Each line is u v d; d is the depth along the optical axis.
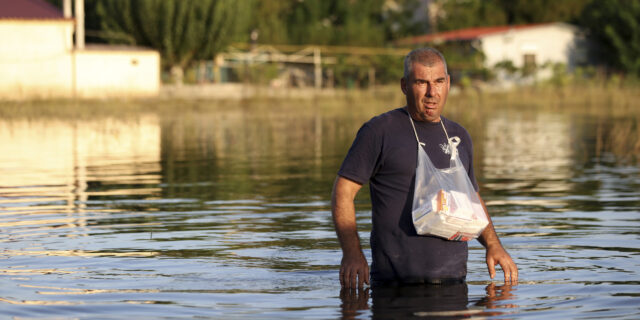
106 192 9.55
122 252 5.84
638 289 4.61
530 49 50.44
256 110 33.69
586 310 4.14
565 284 4.75
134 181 10.70
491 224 4.97
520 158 13.95
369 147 4.80
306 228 6.92
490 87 46.91
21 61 36.53
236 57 45.78
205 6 40.53
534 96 42.22
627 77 46.78
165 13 40.09
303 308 4.22
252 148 16.34
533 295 4.49
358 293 4.55
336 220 4.80
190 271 5.19
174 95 39.41
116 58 38.19
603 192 9.41
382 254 4.82
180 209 8.10
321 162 13.37
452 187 4.71
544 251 5.82
